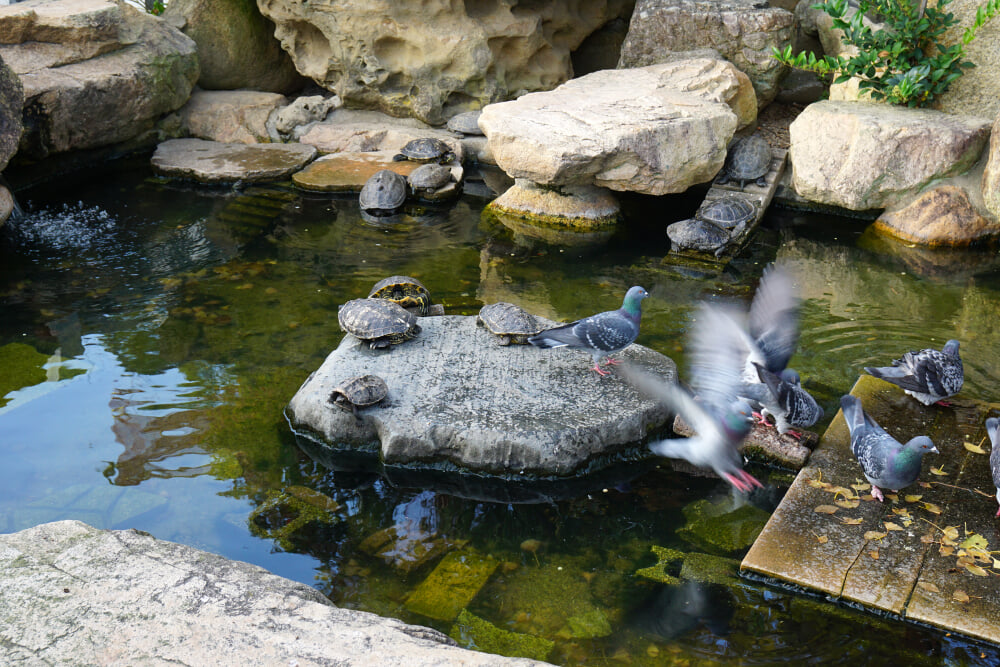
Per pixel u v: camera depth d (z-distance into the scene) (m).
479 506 5.08
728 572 4.43
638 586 4.37
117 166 10.90
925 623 3.96
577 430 5.29
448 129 11.48
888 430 5.39
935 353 5.47
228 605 3.46
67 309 7.31
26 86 9.55
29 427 5.67
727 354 4.42
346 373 5.84
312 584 4.37
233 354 6.61
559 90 9.80
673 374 5.91
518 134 8.81
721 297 7.58
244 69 12.48
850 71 9.22
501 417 5.39
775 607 4.16
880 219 8.97
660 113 8.95
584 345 5.45
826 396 5.95
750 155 9.32
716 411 3.99
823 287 7.74
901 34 8.78
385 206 9.53
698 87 9.74
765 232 9.09
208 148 11.13
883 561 4.30
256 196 10.04
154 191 10.14
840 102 9.33
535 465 5.23
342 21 11.09
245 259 8.34
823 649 3.90
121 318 7.16
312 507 5.01
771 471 5.28
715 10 10.36
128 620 3.36
